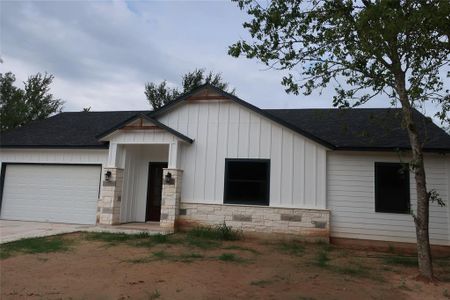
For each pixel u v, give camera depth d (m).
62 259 8.34
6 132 17.48
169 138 13.39
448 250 11.61
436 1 7.07
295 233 12.40
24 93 28.62
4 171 16.16
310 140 12.66
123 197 14.27
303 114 16.42
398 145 12.15
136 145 14.86
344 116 15.54
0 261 8.01
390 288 6.83
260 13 8.23
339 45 8.22
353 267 8.56
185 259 8.60
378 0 7.11
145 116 13.41
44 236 11.26
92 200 15.01
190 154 13.62
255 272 7.64
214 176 13.34
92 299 5.73
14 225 13.89
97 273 7.21
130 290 6.18
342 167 12.66
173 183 13.11
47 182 15.65
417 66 8.12
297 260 9.16
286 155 12.85
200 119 13.73
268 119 13.09
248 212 12.83
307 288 6.58
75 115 19.20
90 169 15.24
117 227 13.30
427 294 6.56
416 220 7.79
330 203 12.56
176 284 6.56
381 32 7.25
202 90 13.74
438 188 11.91
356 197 12.46
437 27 7.32
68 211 15.20
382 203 12.31
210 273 7.39
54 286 6.32
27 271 7.25
